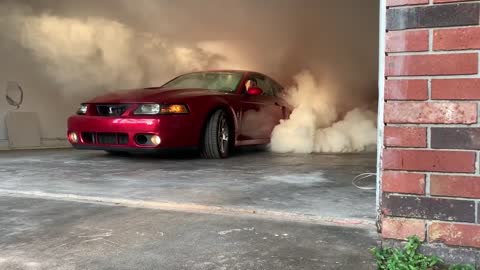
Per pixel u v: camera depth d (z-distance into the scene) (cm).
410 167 183
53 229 238
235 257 197
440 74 176
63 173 407
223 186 343
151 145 460
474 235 177
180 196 307
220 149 517
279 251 203
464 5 172
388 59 182
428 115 179
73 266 189
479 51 171
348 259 193
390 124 184
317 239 217
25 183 357
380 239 206
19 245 214
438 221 181
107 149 479
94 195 312
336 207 274
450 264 180
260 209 269
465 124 174
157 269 186
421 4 177
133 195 311
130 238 222
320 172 414
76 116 496
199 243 214
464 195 177
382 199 190
